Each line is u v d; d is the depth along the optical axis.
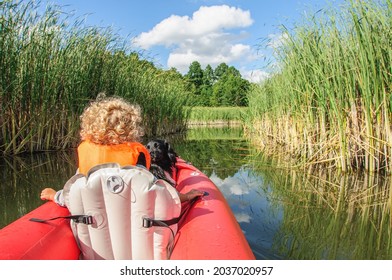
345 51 4.76
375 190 4.02
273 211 3.36
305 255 2.33
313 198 3.80
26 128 6.97
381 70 4.45
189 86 21.20
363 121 4.85
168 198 1.75
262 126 10.39
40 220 1.90
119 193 1.66
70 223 1.91
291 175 5.07
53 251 1.72
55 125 7.76
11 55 6.41
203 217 1.93
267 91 9.59
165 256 1.79
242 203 3.67
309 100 5.72
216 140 11.70
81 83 7.88
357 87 4.93
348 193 3.95
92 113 1.90
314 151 5.84
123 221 1.71
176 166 3.25
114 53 8.97
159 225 1.73
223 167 5.85
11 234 1.72
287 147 7.33
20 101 6.80
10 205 3.52
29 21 6.80
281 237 2.70
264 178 4.91
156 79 13.17
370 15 4.33
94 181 1.66
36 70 6.95
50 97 7.40
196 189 2.46
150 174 1.69
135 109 1.99
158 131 13.47
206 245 1.59
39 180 4.68
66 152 7.46
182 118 18.42
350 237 2.68
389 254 2.34
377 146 4.75
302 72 5.63
